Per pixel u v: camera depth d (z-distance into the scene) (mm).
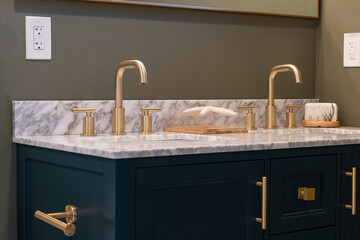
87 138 1592
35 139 1532
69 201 1383
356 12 2119
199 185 1300
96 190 1247
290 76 2219
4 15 1643
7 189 1662
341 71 2184
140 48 1862
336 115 2100
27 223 1615
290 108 2088
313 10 2238
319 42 2270
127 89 1847
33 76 1688
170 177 1249
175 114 1903
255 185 1396
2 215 1660
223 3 2004
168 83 1922
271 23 2150
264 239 1421
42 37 1692
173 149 1238
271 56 2158
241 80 2086
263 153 1411
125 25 1832
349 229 1614
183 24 1944
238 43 2070
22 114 1650
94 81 1785
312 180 1524
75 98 1756
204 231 1314
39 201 1546
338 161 1579
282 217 1457
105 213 1206
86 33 1766
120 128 1713
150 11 1875
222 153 1334
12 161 1665
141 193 1204
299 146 1465
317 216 1531
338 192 1582
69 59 1742
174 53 1931
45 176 1506
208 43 2002
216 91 2027
